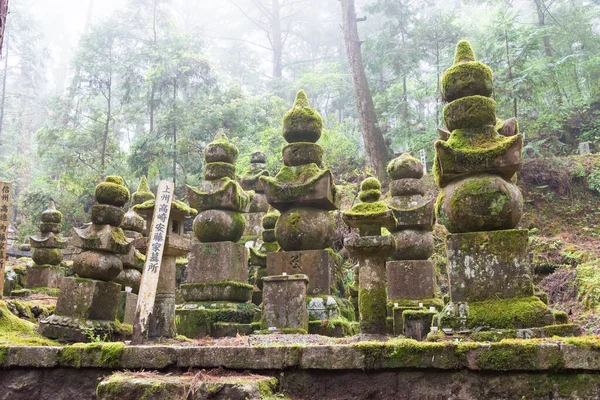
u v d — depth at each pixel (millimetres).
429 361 4289
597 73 22109
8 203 9406
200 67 24031
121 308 8602
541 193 17469
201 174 23047
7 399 5188
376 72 26000
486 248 5406
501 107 18375
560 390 3912
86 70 24469
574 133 21250
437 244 15211
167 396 4234
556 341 4027
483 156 5613
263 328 7934
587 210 16688
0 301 7961
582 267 11812
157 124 22953
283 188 9234
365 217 5938
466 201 5539
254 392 4113
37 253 12328
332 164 22766
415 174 9477
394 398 4344
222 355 4812
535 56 20734
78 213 23469
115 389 4371
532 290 5195
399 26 25156
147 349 4992
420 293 8508
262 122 24312
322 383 4566
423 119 25594
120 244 7898
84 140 23953
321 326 8164
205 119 22391
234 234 9828
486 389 4129
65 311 7617
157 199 6359
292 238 9078
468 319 5191
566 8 23609
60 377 5184
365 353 4465
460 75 6086
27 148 37219
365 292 5836
